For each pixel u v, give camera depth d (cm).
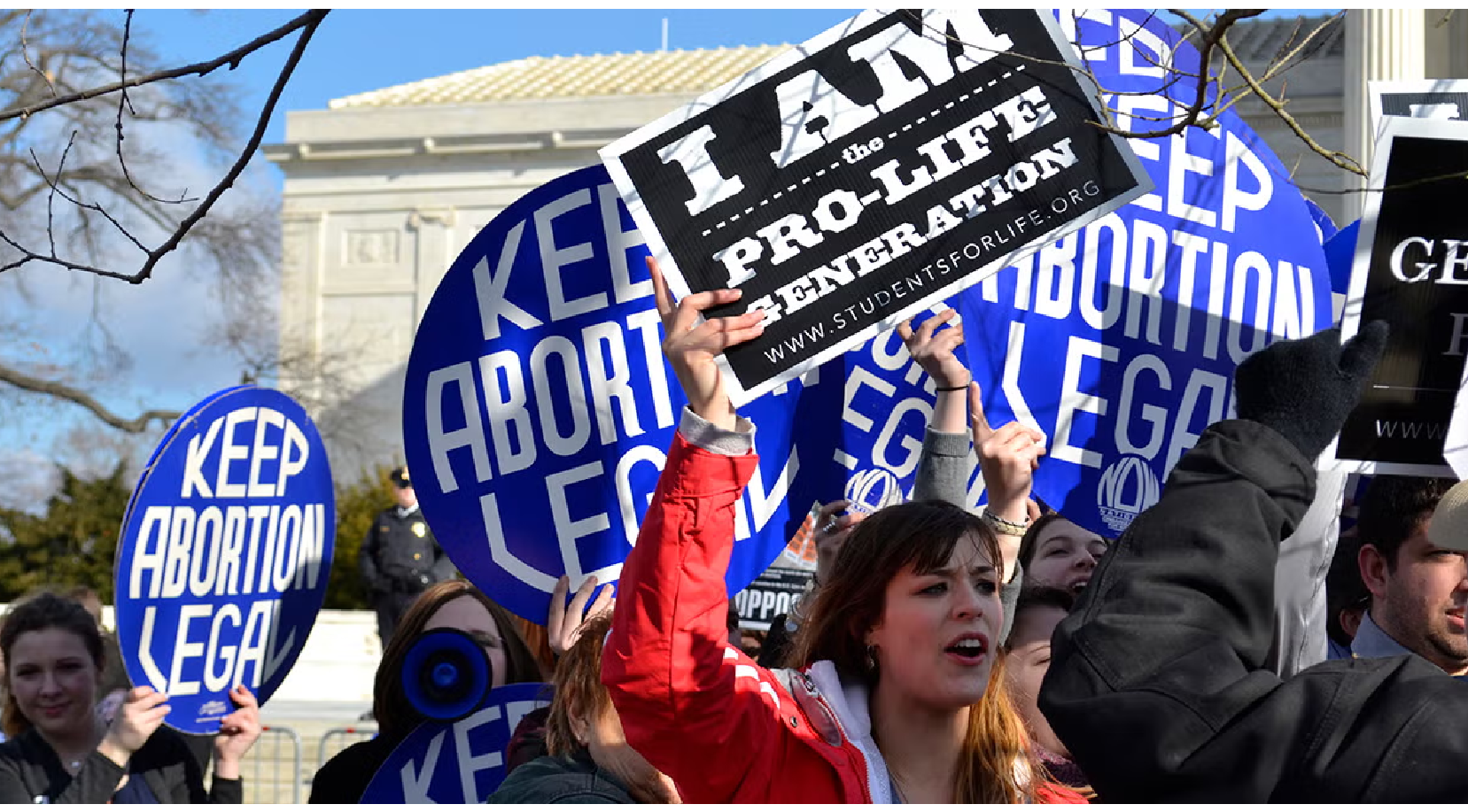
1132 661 159
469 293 330
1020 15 283
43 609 380
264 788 973
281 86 295
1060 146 279
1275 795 156
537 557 324
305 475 371
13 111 303
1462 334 288
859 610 240
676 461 210
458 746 332
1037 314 326
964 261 276
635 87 3191
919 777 238
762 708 221
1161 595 161
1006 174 279
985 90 280
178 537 350
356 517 2053
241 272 1833
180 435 350
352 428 3080
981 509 346
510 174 3136
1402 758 153
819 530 337
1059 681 162
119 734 342
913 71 281
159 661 346
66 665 375
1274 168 342
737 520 328
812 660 246
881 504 337
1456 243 290
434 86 3353
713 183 278
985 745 244
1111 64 333
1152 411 330
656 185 278
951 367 315
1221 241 338
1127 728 156
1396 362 288
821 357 274
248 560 362
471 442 327
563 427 327
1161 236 334
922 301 276
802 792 222
